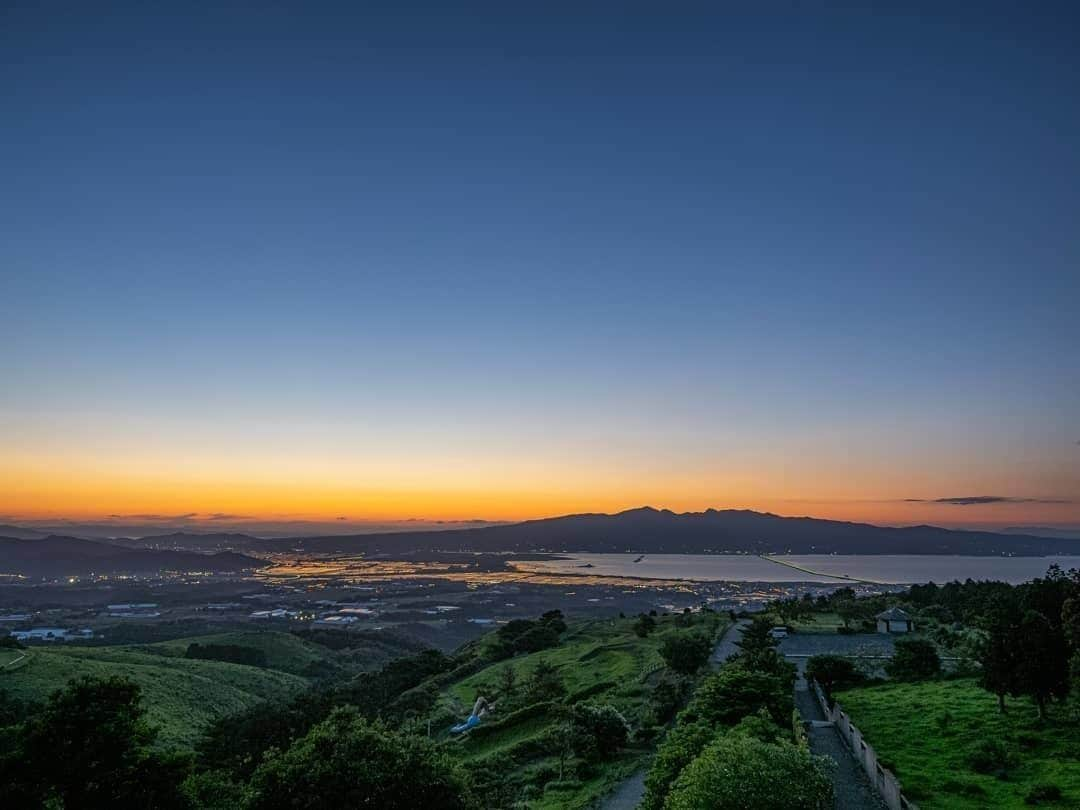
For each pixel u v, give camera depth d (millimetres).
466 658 134125
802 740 34062
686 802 23609
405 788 25781
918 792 32375
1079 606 42562
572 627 155375
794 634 104312
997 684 44969
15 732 27141
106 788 26562
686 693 70750
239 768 57938
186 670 130875
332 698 97062
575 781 48438
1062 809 29031
